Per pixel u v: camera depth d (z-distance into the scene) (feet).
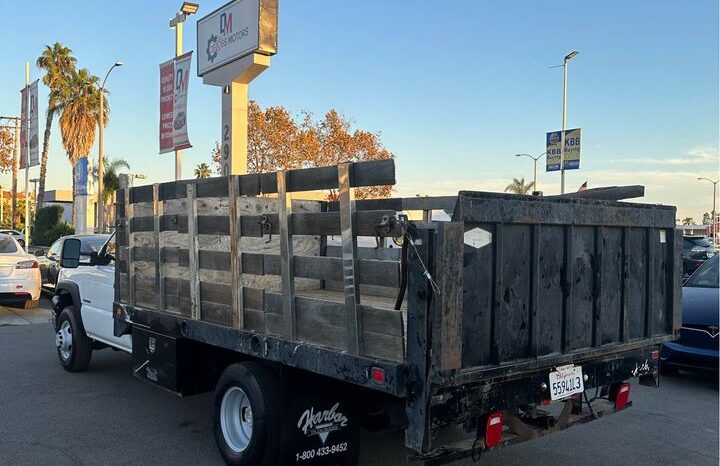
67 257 23.11
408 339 10.94
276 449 13.64
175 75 39.91
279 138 101.50
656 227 15.44
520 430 12.92
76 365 25.38
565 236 13.21
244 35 30.50
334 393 14.23
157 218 17.85
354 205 11.80
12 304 47.42
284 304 13.29
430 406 10.87
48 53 132.16
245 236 14.46
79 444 17.46
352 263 11.74
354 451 14.55
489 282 11.71
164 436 18.21
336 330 12.24
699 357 23.75
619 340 14.58
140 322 18.83
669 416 20.94
